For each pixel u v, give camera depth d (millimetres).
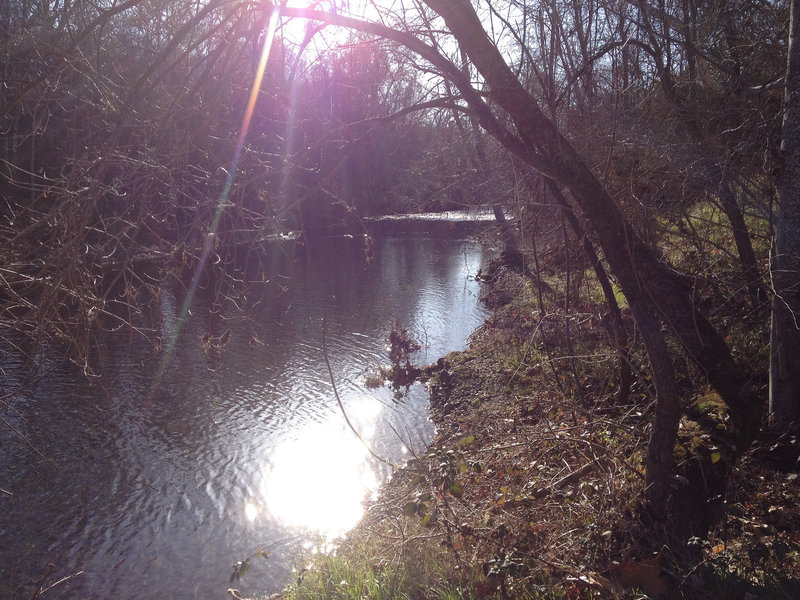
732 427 5488
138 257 4277
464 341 18594
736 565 4527
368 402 14219
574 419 7320
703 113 6930
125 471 11094
